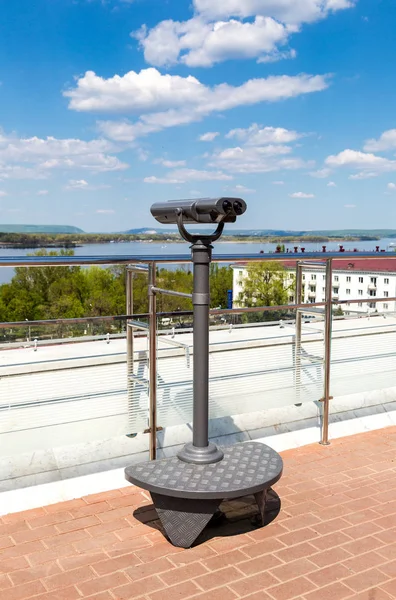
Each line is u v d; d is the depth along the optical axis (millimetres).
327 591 2236
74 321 3014
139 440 3541
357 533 2705
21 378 2881
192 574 2359
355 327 4031
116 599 2184
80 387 3066
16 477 3088
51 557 2496
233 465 2740
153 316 3248
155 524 2812
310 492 3174
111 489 3211
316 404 4238
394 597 2195
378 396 4555
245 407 3670
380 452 3781
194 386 2793
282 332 3746
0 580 2318
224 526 2781
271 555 2506
